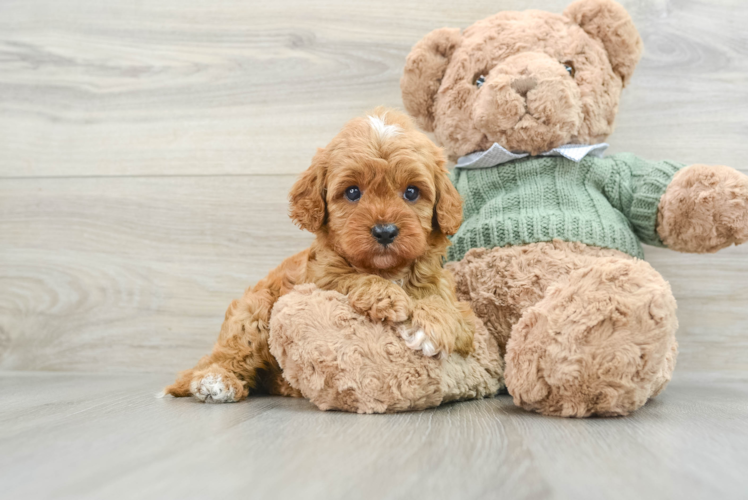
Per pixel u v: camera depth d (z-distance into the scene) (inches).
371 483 34.5
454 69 77.2
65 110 101.9
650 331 52.6
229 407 61.7
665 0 89.9
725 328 88.2
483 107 72.2
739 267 88.3
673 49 90.0
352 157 58.1
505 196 73.3
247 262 97.4
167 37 100.5
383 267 57.7
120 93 101.1
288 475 36.1
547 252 67.2
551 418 54.9
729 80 89.4
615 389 53.2
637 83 90.4
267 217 97.5
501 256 68.6
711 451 42.2
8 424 52.6
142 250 99.3
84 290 100.0
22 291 101.1
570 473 36.6
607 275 54.1
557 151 73.0
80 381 87.0
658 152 90.2
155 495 32.8
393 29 95.7
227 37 99.3
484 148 76.7
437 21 94.7
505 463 38.8
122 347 98.7
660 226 69.8
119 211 100.0
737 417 56.0
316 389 57.3
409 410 58.1
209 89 99.4
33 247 101.2
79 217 100.7
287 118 97.7
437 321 57.0
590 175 73.4
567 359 53.7
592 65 74.7
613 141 90.8
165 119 100.1
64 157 101.5
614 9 75.6
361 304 57.1
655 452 41.8
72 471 37.5
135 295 99.0
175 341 98.0
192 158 99.2
